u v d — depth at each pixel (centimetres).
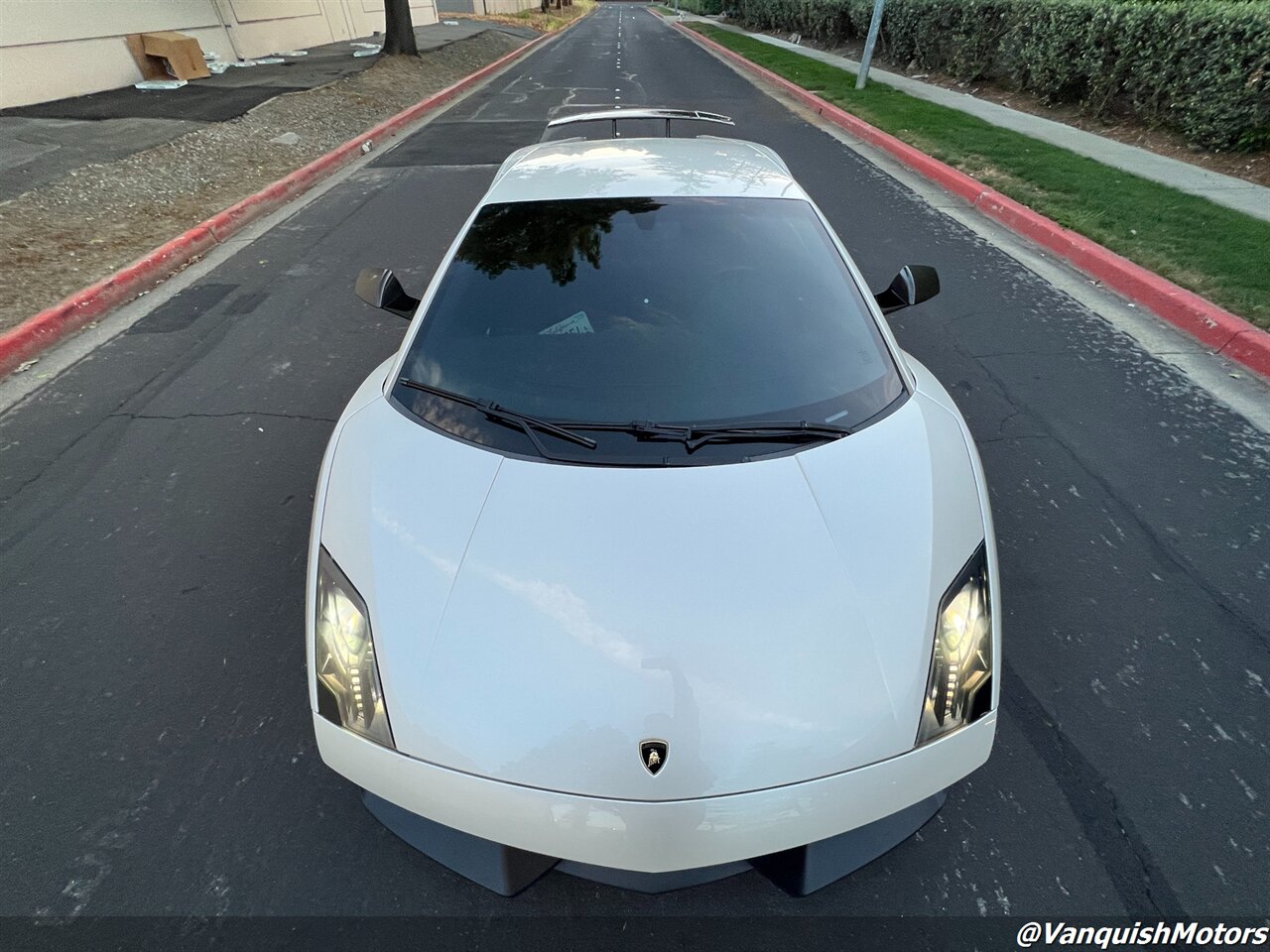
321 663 173
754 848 150
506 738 152
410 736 157
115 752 224
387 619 167
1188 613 265
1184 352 447
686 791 147
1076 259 579
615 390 213
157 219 696
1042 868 190
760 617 163
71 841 199
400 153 1010
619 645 159
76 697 241
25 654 258
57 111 1033
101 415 404
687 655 157
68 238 635
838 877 164
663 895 185
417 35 2478
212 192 783
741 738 150
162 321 516
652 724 150
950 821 201
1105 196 688
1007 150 873
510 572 172
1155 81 896
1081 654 250
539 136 1096
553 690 154
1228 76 791
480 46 2341
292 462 362
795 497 187
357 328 501
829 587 169
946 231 657
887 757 155
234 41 1617
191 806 208
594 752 149
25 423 397
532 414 208
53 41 1114
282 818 205
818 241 261
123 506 333
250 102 1138
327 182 864
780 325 231
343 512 195
